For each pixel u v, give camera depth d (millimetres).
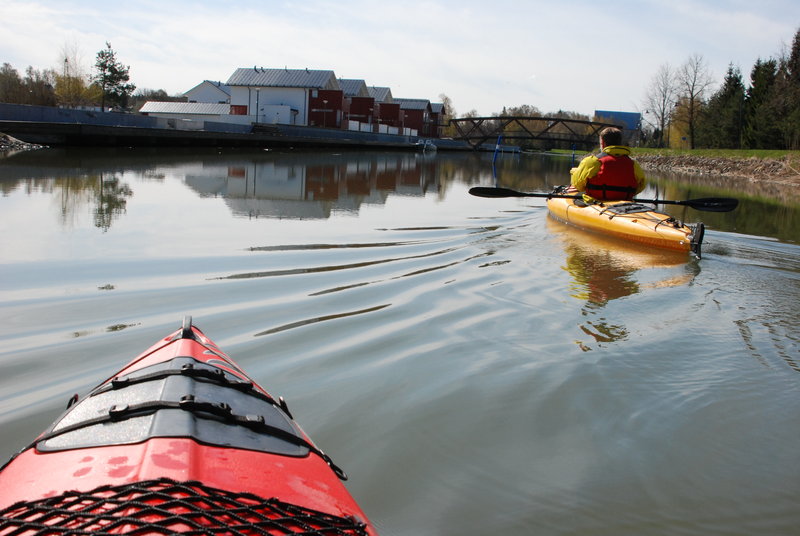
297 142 39906
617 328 5469
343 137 51531
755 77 65500
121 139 27922
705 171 41688
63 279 6223
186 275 6516
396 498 3047
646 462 3439
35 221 8992
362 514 1966
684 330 5469
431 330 5211
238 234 8773
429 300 6020
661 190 21953
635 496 3145
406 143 60250
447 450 3465
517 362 4645
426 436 3588
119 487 1645
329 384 4152
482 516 2947
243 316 5316
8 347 4500
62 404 3697
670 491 3193
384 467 3279
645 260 8164
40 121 25094
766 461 3492
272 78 61281
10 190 11852
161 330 4918
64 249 7426
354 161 29234
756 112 55969
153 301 5629
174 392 2215
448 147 68625
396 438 3553
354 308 5672
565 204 11125
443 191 16906
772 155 37781
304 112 60906
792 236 10711
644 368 4629
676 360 4797
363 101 67125
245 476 1854
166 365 2514
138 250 7531
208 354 2764
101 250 7453
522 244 8961
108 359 4355
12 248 7348
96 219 9406
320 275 6715
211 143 33531
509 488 3162
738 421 3908
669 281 7145
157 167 18391
